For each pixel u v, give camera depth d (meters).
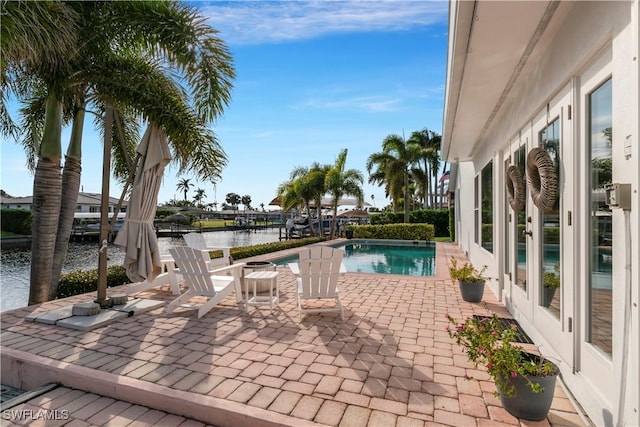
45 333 3.63
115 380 2.59
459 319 4.09
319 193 18.17
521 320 3.81
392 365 2.85
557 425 2.06
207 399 2.33
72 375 2.73
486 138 6.43
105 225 4.44
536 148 2.97
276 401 2.31
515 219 4.16
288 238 21.12
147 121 4.57
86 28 4.24
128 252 4.35
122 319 4.11
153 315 4.29
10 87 4.52
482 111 4.98
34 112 5.97
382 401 2.31
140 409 2.42
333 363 2.88
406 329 3.73
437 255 10.74
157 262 4.56
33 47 3.50
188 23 4.26
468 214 9.87
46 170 5.08
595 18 2.10
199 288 4.43
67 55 4.14
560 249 2.68
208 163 5.09
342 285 6.04
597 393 2.08
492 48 3.09
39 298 5.00
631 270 1.69
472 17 2.67
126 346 3.27
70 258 14.28
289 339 3.45
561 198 2.67
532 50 3.13
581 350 2.34
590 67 2.26
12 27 3.18
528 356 2.31
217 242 21.86
